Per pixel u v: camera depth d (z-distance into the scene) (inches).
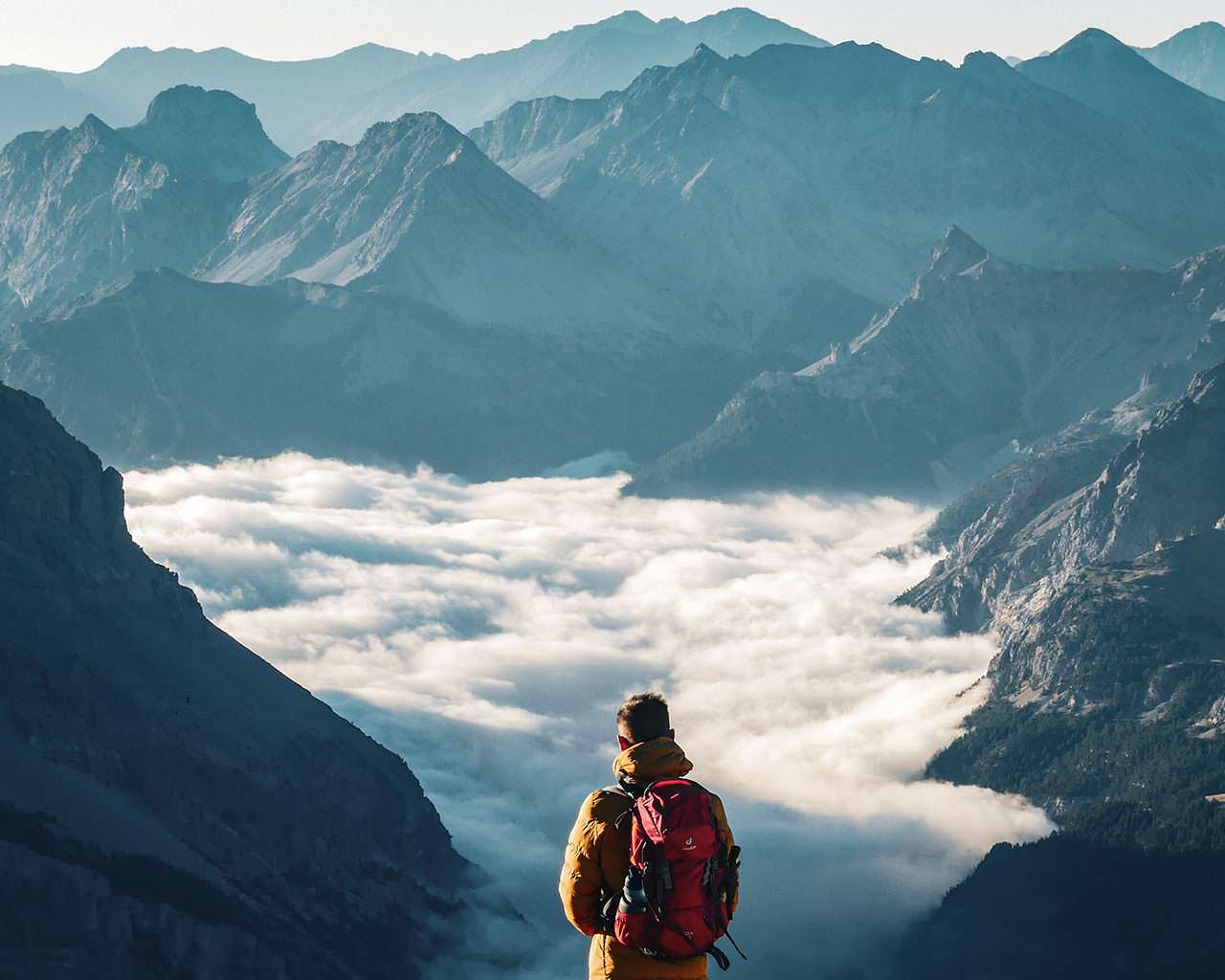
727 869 438.0
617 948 437.7
